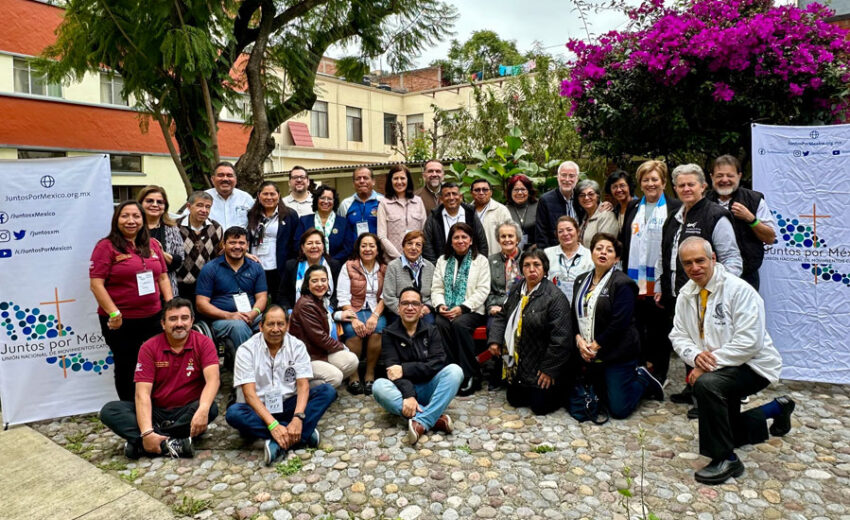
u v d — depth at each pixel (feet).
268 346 11.48
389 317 15.37
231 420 10.94
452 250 15.34
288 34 24.25
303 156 60.03
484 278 15.06
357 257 15.64
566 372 12.64
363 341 15.20
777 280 13.67
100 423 13.01
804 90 15.26
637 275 13.61
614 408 12.16
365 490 9.48
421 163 37.50
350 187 49.90
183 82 20.88
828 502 8.64
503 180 22.20
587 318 12.35
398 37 26.03
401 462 10.47
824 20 16.39
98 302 12.09
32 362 12.94
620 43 17.52
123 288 12.32
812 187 13.30
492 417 12.60
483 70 67.92
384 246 16.21
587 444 10.96
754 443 10.24
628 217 14.03
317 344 13.58
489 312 14.85
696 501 8.79
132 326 12.48
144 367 11.12
